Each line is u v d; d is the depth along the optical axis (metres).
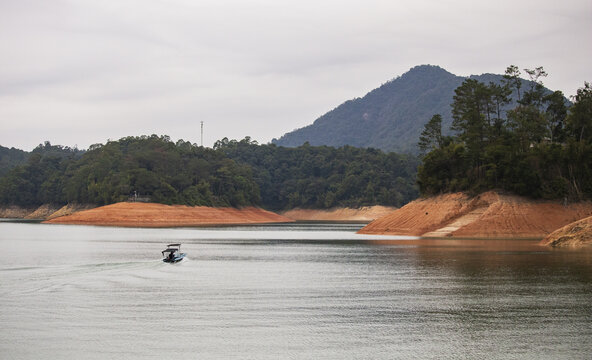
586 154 109.06
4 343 29.80
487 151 114.62
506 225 103.00
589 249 76.94
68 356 27.72
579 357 27.77
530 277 51.41
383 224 124.06
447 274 53.72
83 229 151.12
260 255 73.88
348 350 28.67
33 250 80.00
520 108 127.88
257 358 27.36
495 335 31.47
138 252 76.88
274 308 38.00
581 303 39.59
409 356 27.80
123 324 33.62
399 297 41.88
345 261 65.69
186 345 29.41
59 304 39.25
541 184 108.75
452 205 112.00
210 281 49.69
